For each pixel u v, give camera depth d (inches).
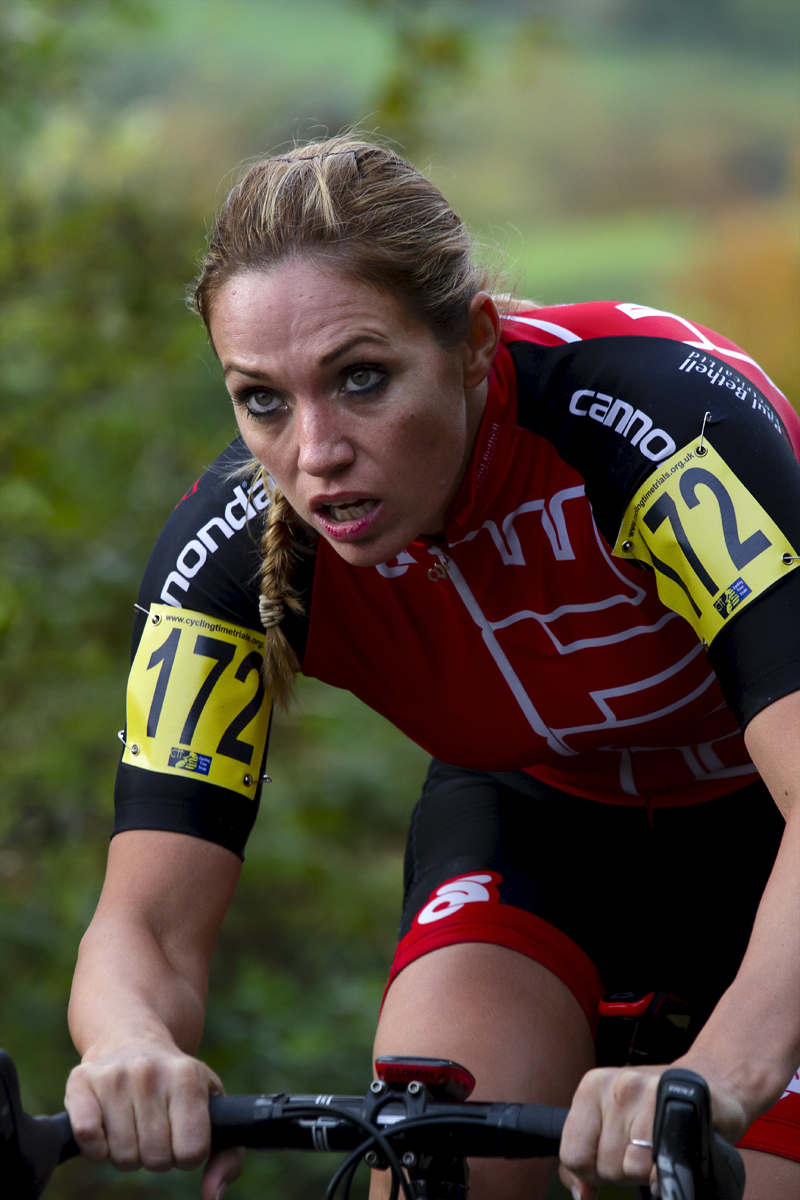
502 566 136.4
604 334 135.2
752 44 3041.3
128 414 402.6
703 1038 101.6
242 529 141.4
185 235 419.2
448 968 140.6
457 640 142.0
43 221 413.1
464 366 124.6
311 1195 414.0
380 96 420.8
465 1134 102.4
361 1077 401.1
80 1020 118.6
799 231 1210.0
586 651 139.2
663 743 150.4
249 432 121.0
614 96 2753.4
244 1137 107.8
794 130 2573.8
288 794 438.3
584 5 3149.6
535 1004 138.3
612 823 159.9
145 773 136.2
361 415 116.3
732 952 154.9
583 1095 97.8
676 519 122.0
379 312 115.3
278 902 451.2
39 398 387.5
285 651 140.2
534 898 148.7
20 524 363.3
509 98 2645.2
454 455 122.5
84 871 381.1
